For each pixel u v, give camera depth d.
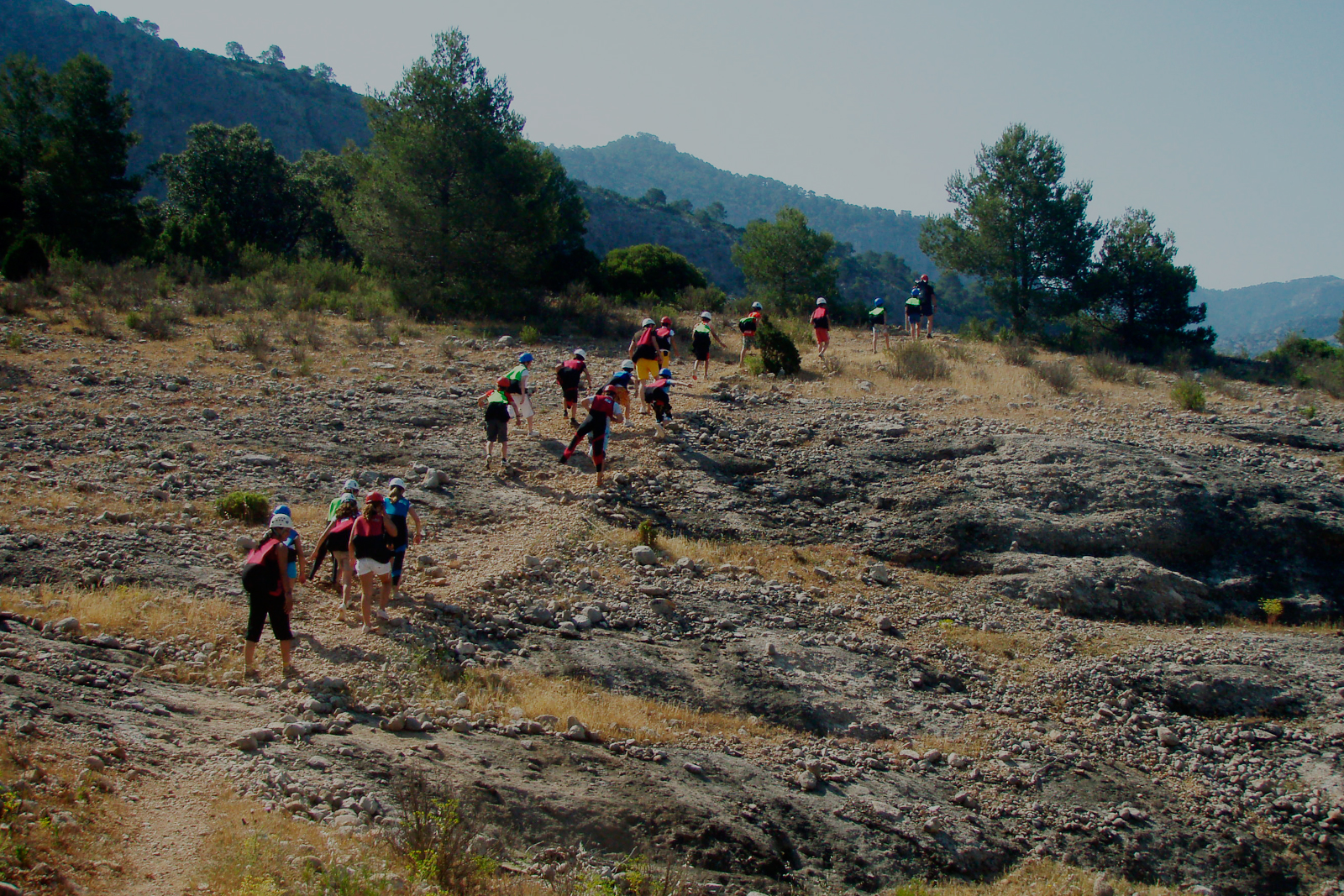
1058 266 30.25
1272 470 15.59
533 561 11.49
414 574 10.93
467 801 6.45
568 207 36.12
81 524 10.54
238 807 5.66
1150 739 10.12
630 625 10.63
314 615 9.51
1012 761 9.42
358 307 25.45
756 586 12.00
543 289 31.89
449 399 17.73
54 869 4.51
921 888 7.20
